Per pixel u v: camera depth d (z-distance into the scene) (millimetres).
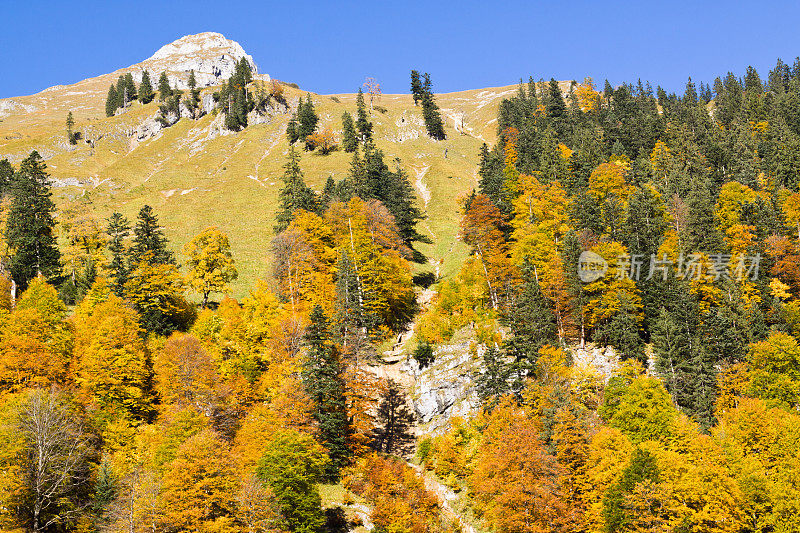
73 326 78625
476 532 60438
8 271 103375
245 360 78062
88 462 55969
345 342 76688
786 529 48125
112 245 102000
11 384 65062
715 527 50500
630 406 62969
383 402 80188
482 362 76188
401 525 57406
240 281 107688
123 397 68688
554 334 79438
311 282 94438
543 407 63531
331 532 56969
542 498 54000
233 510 50438
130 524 46125
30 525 49062
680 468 53000
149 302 87562
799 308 79562
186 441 53781
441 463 68438
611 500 51625
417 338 87188
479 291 90188
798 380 66312
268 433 61500
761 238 92250
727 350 72312
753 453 56688
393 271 96250
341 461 66188
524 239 90750
